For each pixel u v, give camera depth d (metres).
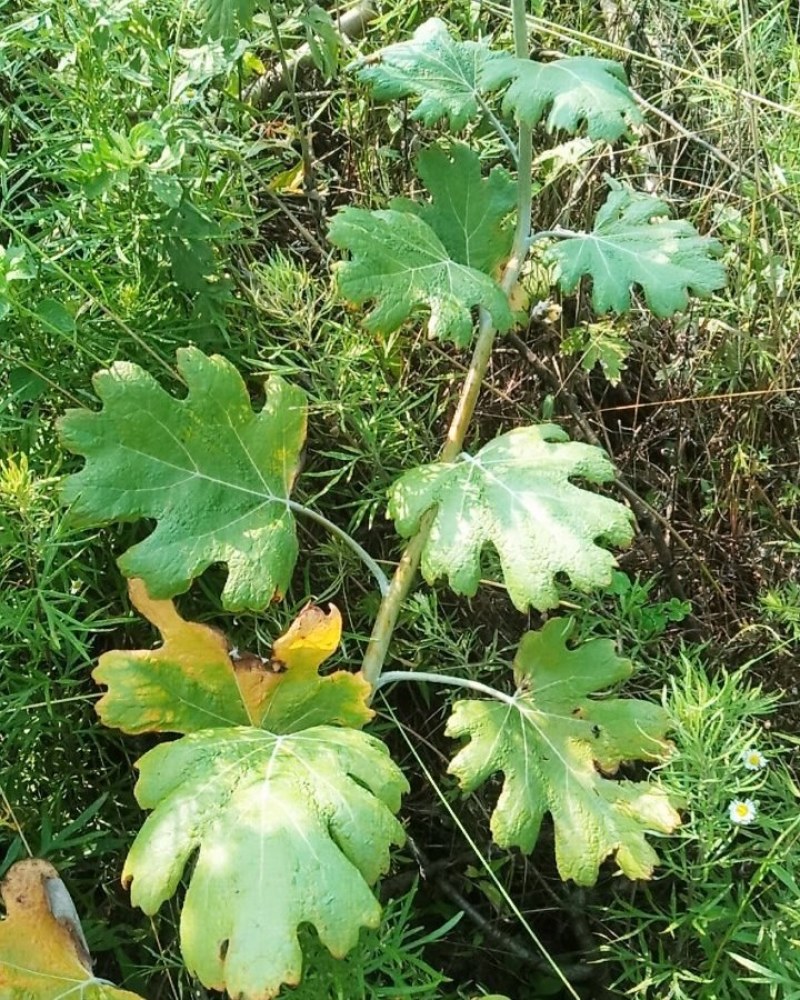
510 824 0.73
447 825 0.93
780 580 1.02
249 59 1.02
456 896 0.90
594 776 0.75
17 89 1.00
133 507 0.72
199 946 0.57
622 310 0.86
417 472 0.77
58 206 0.85
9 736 0.77
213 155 0.95
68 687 0.80
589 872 0.72
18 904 0.66
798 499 1.05
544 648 0.79
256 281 0.97
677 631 1.00
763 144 1.14
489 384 1.02
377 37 1.15
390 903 0.74
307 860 0.58
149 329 0.88
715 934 0.78
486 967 0.92
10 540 0.73
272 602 0.88
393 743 0.95
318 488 0.98
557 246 0.89
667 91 1.13
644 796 0.74
